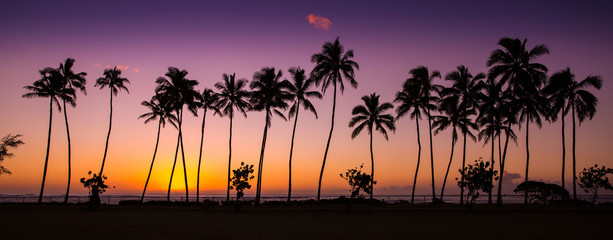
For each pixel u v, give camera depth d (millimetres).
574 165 48719
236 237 21312
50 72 52344
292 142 52562
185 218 32719
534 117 50875
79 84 54344
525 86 47562
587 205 49781
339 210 41500
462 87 56281
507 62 48344
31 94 51375
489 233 23266
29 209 41656
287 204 50812
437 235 22391
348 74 51000
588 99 46688
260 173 53781
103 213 38156
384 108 59094
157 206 46219
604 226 27000
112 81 55969
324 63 50562
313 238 21062
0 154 51781
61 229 24375
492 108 53812
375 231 24219
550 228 25828
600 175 39281
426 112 60062
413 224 28547
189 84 57781
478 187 40500
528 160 51406
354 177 40969
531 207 44719
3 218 31938
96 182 42312
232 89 56438
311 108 53469
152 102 60438
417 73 58938
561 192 52781
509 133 55906
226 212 39938
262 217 34250
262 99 53688
